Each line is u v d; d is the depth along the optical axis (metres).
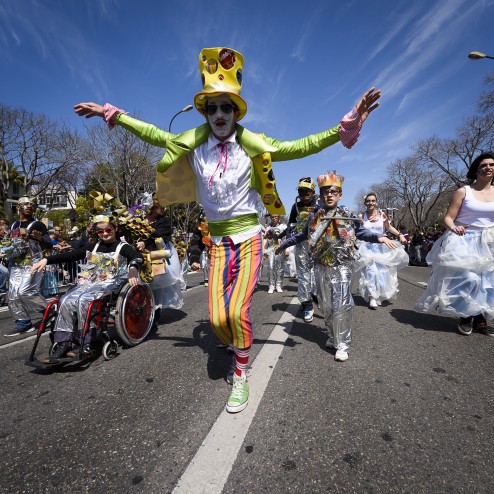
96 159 22.22
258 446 1.87
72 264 9.84
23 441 2.01
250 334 2.38
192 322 4.73
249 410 2.23
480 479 1.62
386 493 1.54
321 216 3.29
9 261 4.62
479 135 29.17
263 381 2.66
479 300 3.66
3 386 2.80
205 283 9.49
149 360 3.22
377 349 3.38
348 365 2.98
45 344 4.01
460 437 1.94
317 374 2.79
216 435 1.97
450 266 3.74
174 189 2.92
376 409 2.24
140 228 3.87
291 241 3.74
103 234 3.67
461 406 2.28
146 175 22.48
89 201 3.80
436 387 2.54
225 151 2.56
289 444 1.88
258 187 2.65
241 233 2.54
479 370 2.85
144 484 1.62
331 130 2.51
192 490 1.57
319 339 3.76
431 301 3.98
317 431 2.00
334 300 3.12
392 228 5.61
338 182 3.24
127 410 2.30
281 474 1.66
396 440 1.91
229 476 1.65
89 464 1.77
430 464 1.72
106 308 3.33
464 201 3.84
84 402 2.45
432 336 3.79
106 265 3.55
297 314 5.05
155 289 4.58
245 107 2.54
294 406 2.28
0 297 7.32
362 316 4.80
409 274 11.52
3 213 23.77
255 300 6.29
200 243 3.29
